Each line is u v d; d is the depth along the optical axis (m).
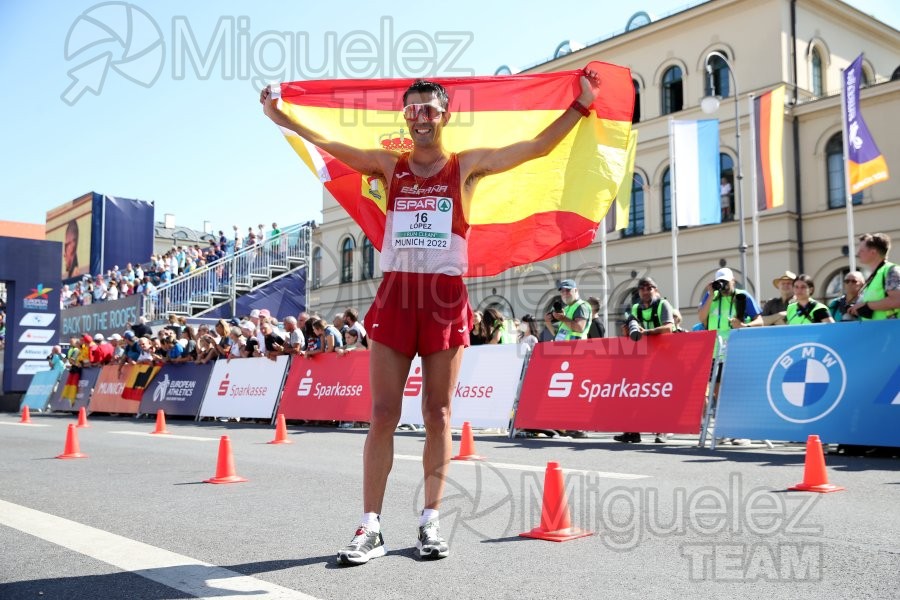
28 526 4.08
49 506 4.71
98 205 42.03
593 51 28.62
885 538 3.47
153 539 3.72
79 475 6.16
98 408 16.84
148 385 15.37
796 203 24.20
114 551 3.48
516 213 4.29
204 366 14.10
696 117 25.89
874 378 6.48
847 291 7.91
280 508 4.52
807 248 24.02
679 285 26.00
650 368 8.09
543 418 8.86
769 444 7.58
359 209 4.09
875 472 5.52
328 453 7.52
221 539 3.70
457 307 3.33
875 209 22.77
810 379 6.85
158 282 26.94
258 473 6.05
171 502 4.78
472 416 9.64
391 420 3.30
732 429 7.23
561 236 4.24
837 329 6.79
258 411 12.43
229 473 5.63
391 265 3.30
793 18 24.81
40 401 19.48
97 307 25.89
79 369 18.08
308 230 27.89
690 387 7.72
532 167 4.26
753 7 24.84
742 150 24.91
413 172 3.33
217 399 13.43
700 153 16.84
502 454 7.12
